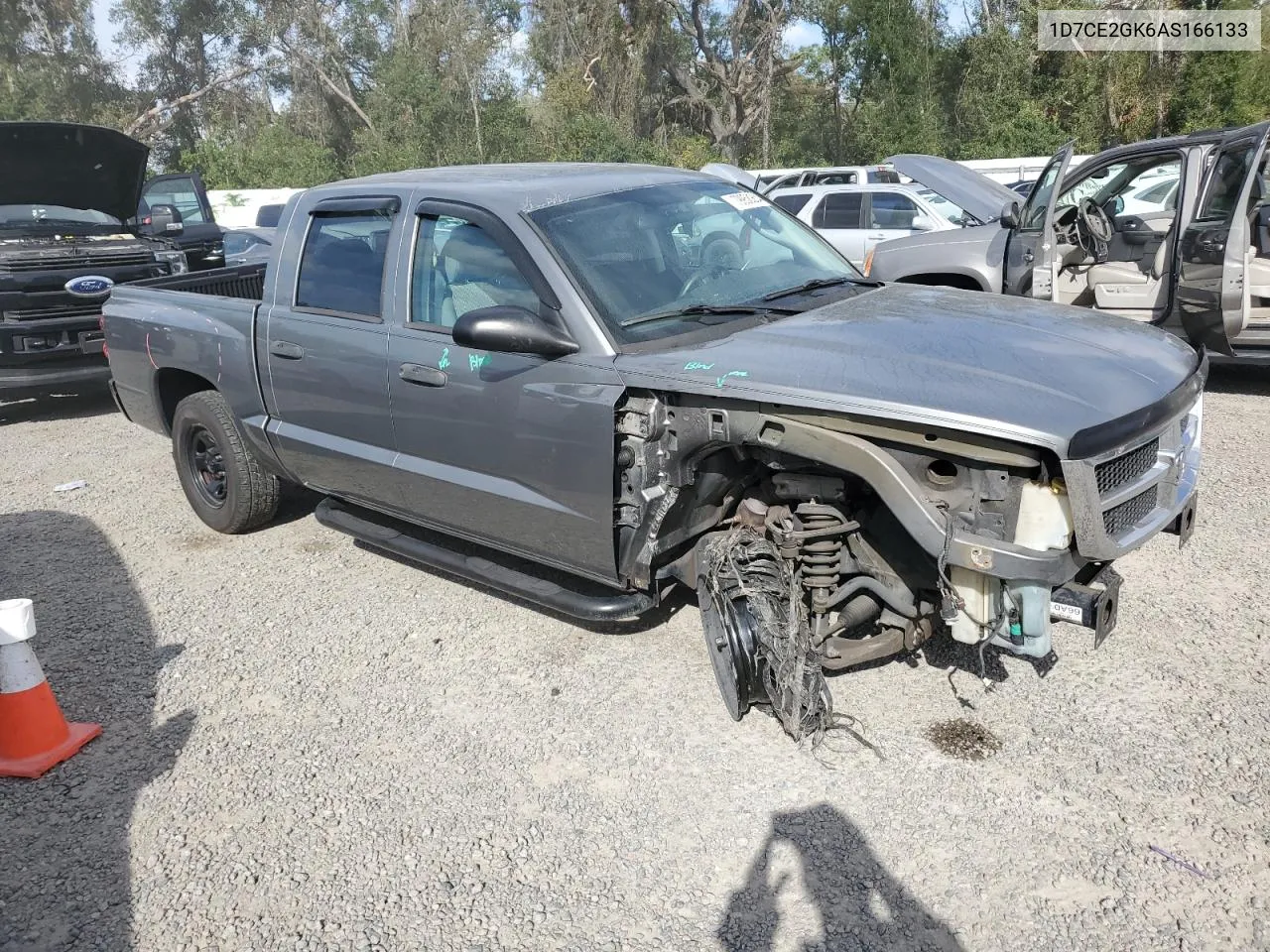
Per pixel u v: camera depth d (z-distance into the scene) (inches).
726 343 138.9
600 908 110.7
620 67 1593.3
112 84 2049.7
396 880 117.1
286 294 194.7
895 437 118.3
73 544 230.1
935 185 344.8
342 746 144.7
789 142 1827.0
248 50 2142.0
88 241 377.1
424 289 169.2
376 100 1736.0
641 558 144.1
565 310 145.6
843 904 108.7
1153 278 297.9
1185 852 112.3
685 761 135.1
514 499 156.0
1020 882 109.9
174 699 160.2
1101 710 139.1
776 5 1573.6
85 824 130.6
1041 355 128.2
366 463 181.2
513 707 151.4
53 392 384.8
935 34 1314.0
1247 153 265.4
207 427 219.6
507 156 1542.8
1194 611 164.2
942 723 138.9
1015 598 118.4
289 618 186.2
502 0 1847.9
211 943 109.3
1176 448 131.0
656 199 170.6
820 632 137.2
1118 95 1153.4
